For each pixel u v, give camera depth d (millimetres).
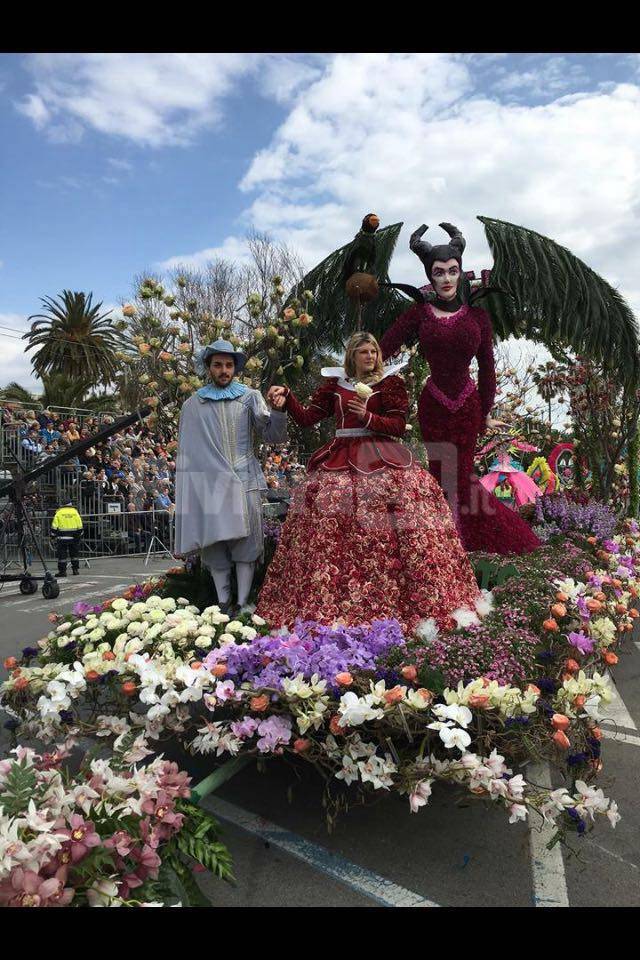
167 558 12141
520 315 5535
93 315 28141
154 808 1768
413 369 5227
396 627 2520
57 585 7941
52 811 1595
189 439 3545
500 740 2121
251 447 3596
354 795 2611
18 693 2533
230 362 3588
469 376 4133
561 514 5699
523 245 5090
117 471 12188
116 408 22438
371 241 4410
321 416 3461
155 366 4375
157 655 2512
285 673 2186
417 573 2918
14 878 1354
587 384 7246
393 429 3123
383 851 2232
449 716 1923
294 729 2203
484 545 4184
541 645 2496
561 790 1904
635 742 3254
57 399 21922
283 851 2234
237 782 2734
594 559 4398
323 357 5602
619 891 2010
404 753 2113
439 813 2486
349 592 2893
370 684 2068
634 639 5207
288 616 2932
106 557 11844
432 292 4180
